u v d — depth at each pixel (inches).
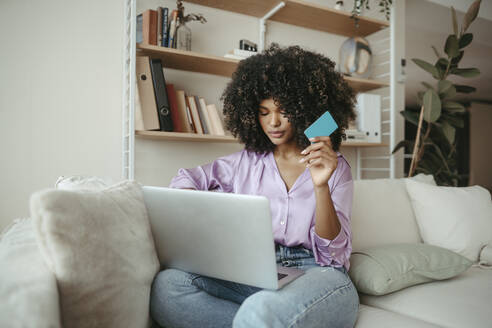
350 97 48.6
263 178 42.9
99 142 70.1
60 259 23.3
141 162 73.5
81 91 68.5
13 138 63.2
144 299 29.6
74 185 39.1
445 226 57.2
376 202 57.2
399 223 58.2
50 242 23.3
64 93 67.1
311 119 42.1
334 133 45.5
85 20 68.8
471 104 289.3
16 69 63.4
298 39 92.4
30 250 26.4
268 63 43.3
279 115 41.9
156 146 75.0
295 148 43.6
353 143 85.1
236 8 80.3
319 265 36.4
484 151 292.7
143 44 63.4
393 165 93.1
